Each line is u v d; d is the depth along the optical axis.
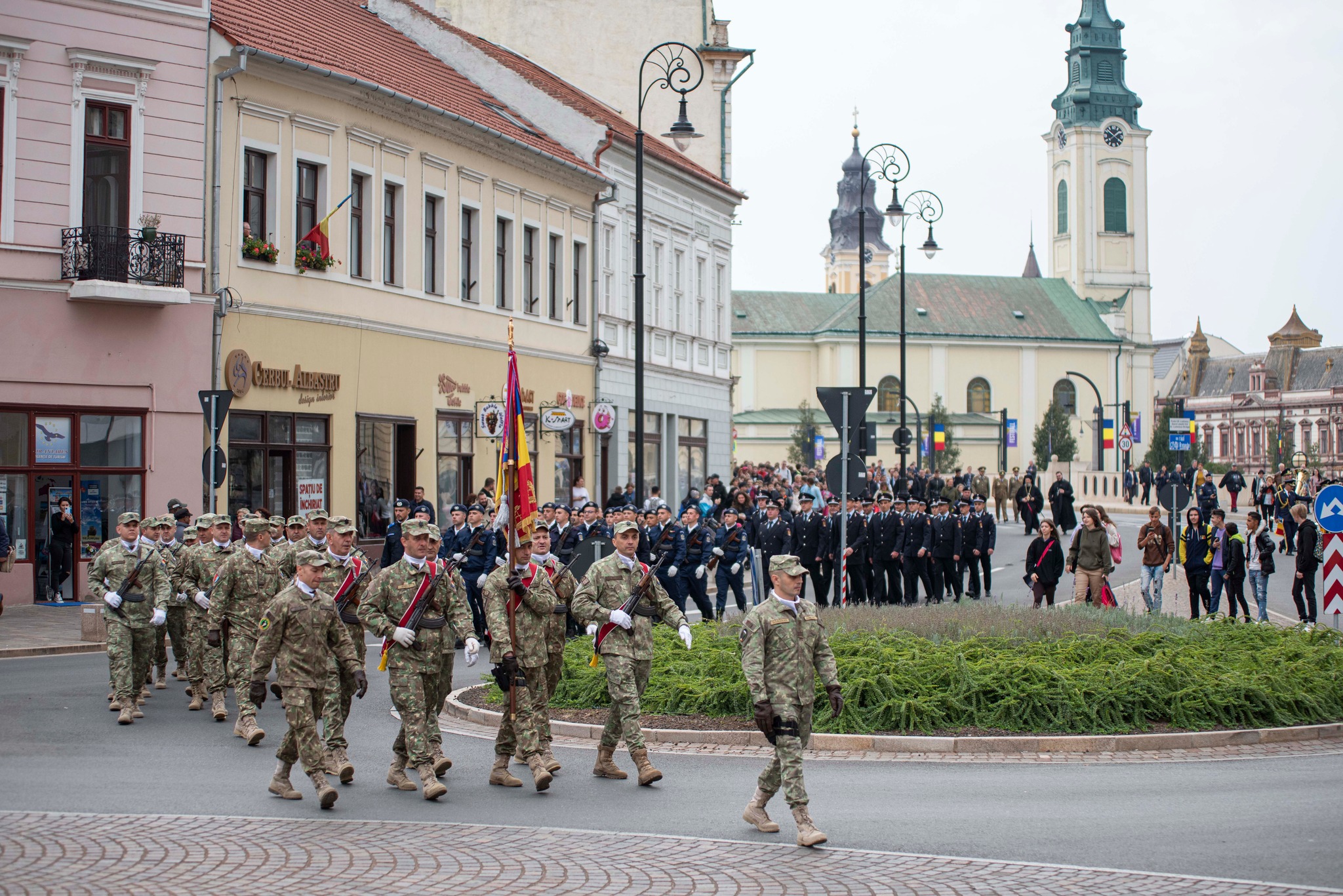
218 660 15.67
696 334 49.16
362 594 11.98
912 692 15.03
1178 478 40.34
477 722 16.00
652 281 45.59
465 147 34.78
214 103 26.97
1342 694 16.06
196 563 16.70
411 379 32.44
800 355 117.50
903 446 45.41
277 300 28.33
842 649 16.47
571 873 9.12
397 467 32.28
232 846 9.73
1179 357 185.50
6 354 24.91
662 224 46.19
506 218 36.91
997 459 115.62
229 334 27.06
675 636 18.84
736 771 13.07
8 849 9.45
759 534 29.92
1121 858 9.56
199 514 26.62
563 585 13.06
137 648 15.95
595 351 41.19
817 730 14.62
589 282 41.28
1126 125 130.25
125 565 15.61
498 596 12.32
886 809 11.28
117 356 25.88
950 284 122.38
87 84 25.72
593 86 52.59
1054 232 133.38
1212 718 15.16
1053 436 113.19
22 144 25.14
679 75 53.03
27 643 21.03
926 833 10.38
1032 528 52.66
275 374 28.08
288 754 11.49
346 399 30.14
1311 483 59.44
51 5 25.36
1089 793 11.96
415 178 32.81
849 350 115.62
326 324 29.53
